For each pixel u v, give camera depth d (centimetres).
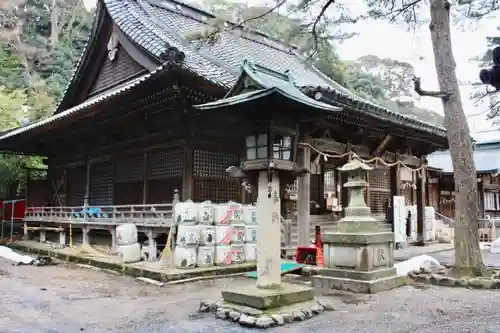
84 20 4319
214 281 995
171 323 634
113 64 1738
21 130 1739
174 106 1226
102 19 1712
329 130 1549
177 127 1325
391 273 953
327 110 687
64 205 1997
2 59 3450
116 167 1659
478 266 964
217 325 616
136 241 1202
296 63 2197
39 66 3872
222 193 1384
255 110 658
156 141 1431
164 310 719
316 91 1141
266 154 660
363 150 1725
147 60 1471
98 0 1702
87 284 982
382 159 1770
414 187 2008
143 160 1507
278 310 641
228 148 1402
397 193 1881
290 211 1628
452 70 1002
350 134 1611
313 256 1147
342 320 644
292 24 966
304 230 1368
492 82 399
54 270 1213
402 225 1828
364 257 900
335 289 905
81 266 1281
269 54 2109
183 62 1077
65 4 4306
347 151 1622
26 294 870
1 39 3681
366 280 878
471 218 973
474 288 911
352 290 883
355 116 1401
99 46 1780
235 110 674
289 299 666
